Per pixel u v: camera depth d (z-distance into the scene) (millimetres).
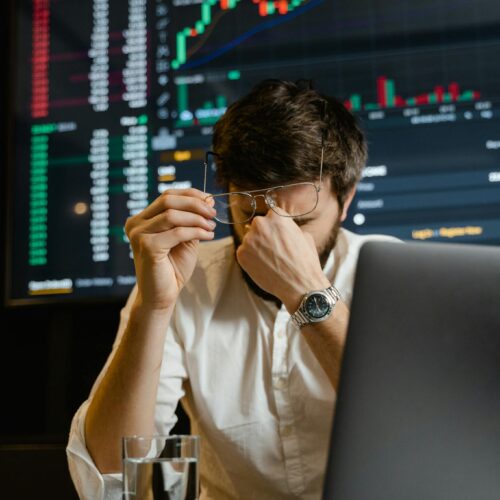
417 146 2121
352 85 2189
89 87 2324
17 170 2311
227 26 2283
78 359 2281
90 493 1170
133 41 2322
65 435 2115
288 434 1328
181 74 2285
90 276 2244
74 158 2297
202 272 1464
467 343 653
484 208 2068
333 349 1146
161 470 794
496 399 645
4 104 2377
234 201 1286
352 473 649
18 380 2334
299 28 2246
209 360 1391
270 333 1385
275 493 1339
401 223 2096
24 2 2383
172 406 1360
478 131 2104
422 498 640
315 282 1205
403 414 650
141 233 1191
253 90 1388
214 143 1420
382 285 666
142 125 2281
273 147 1260
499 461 639
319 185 1271
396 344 659
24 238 2279
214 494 1388
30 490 2068
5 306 2248
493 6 2146
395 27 2189
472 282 662
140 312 1190
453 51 2146
